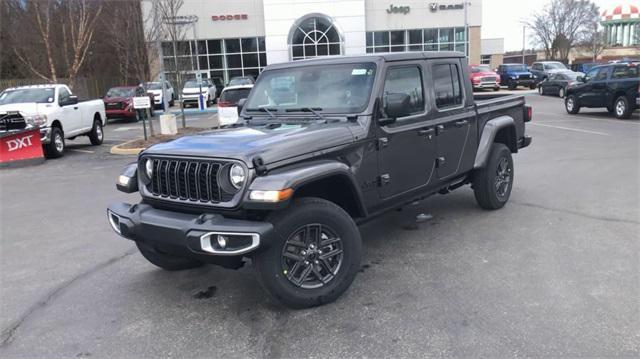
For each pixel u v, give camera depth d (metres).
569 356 3.29
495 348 3.42
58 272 5.22
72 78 30.27
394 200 4.98
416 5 38.09
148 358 3.50
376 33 38.34
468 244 5.50
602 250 5.16
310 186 4.31
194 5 37.56
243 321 3.98
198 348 3.61
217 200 3.83
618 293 4.16
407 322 3.83
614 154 10.57
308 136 4.12
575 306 3.96
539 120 17.64
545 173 9.02
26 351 3.65
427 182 5.38
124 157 13.65
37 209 8.09
